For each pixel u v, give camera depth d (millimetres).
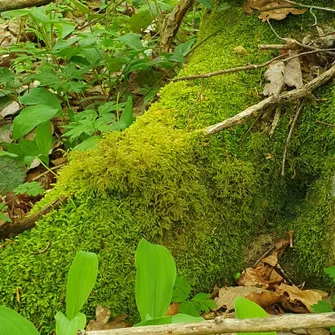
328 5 1560
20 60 1620
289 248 1316
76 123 1391
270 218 1355
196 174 1271
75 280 946
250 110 1312
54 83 1516
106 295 1165
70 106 1665
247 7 1596
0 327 892
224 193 1296
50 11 1672
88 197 1205
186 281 1222
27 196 1399
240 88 1411
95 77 1651
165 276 962
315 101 1354
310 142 1354
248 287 1258
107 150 1254
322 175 1331
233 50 1511
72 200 1203
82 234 1175
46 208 1195
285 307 1235
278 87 1374
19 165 1373
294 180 1373
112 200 1212
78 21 2135
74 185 1220
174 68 1691
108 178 1213
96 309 1157
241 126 1346
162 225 1230
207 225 1279
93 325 1142
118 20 1766
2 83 1602
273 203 1356
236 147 1329
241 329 889
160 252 970
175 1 1944
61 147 1568
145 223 1218
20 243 1159
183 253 1252
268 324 889
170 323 917
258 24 1559
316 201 1321
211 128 1301
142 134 1287
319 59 1433
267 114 1360
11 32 2039
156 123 1322
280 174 1358
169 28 1713
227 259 1297
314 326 888
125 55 1615
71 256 1150
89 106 1632
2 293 1116
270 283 1275
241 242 1325
